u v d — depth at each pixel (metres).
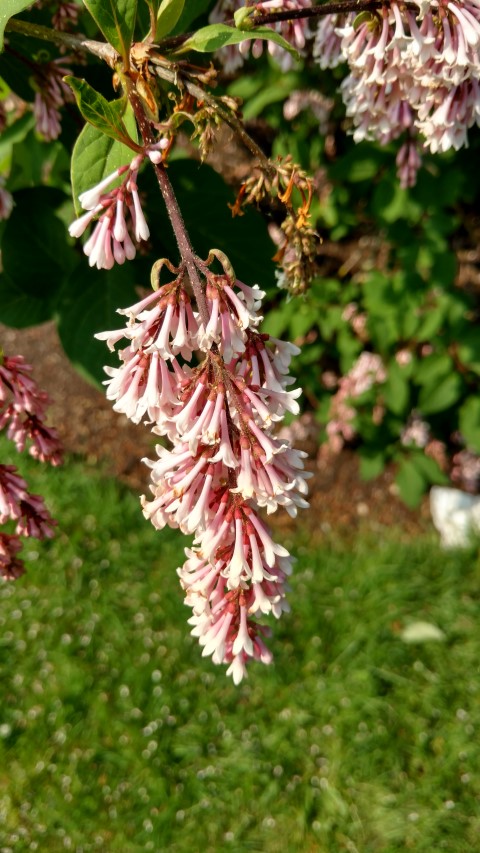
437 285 0.94
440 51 0.33
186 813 0.77
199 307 0.26
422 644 0.90
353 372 1.06
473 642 0.90
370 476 1.08
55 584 0.95
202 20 0.44
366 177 0.90
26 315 0.51
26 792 0.77
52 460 0.38
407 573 0.98
